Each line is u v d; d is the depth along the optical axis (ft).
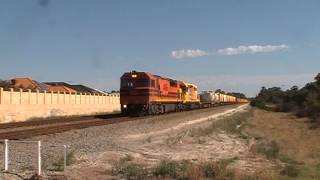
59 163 61.36
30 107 192.85
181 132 117.91
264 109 395.75
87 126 128.06
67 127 121.39
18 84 304.71
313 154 102.53
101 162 64.75
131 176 55.77
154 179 54.65
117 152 76.13
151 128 127.85
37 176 52.16
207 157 76.02
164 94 211.00
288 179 62.18
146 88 187.21
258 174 59.72
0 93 171.63
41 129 113.80
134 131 118.21
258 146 95.25
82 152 74.54
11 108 178.50
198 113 229.66
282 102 450.30
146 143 92.94
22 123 142.31
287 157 87.61
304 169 72.64
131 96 187.83
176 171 57.41
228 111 277.03
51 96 211.82
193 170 56.59
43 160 63.31
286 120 261.65
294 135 164.96
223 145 96.53
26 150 73.15
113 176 55.67
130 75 189.16
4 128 119.75
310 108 303.68
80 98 242.99
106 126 129.49
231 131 138.00
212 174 57.21
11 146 77.51
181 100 250.37
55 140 91.71
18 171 55.42
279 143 120.26
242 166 68.23
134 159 69.41
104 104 280.31
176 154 78.54
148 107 188.75
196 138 107.14
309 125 216.74
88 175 55.57
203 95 353.51
